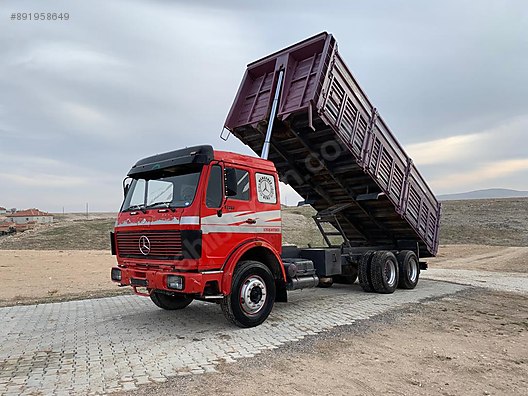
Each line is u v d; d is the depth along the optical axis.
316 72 8.41
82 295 11.17
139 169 7.63
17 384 4.74
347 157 9.77
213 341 6.42
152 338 6.64
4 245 38.59
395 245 12.81
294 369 5.19
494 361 5.51
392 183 10.75
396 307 9.02
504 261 21.14
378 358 5.62
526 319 7.95
